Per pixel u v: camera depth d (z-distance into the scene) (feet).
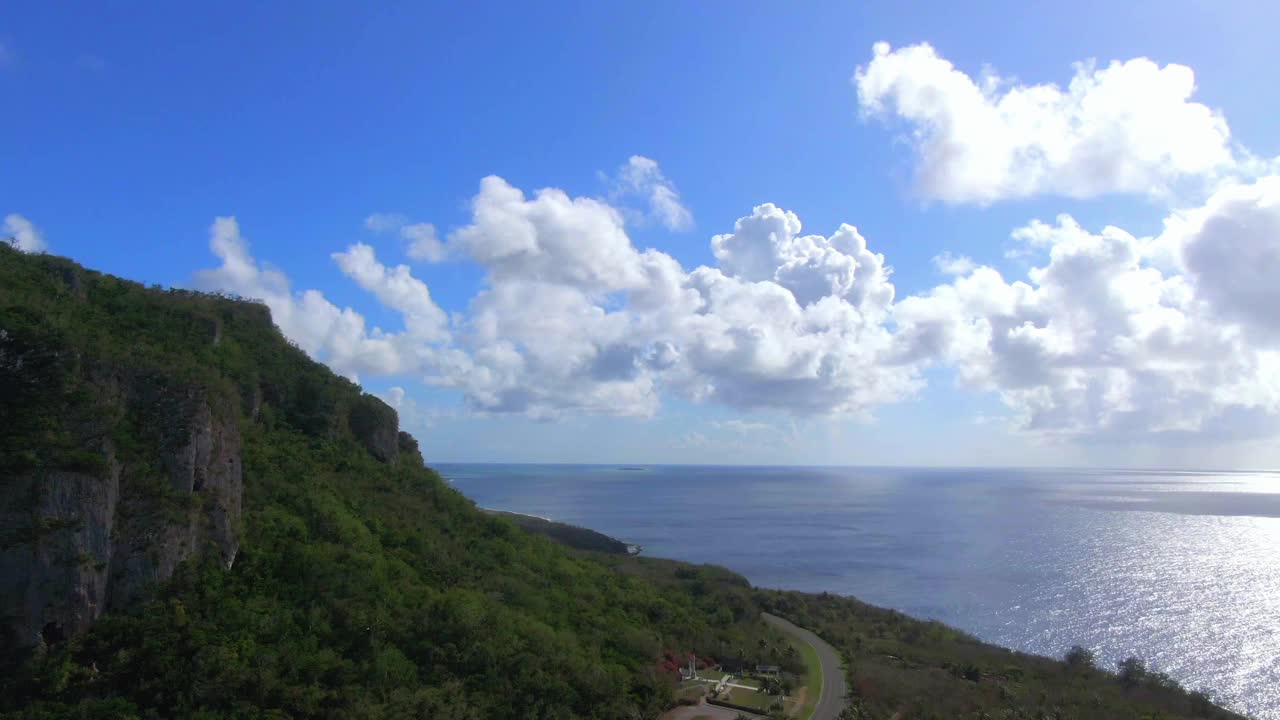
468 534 265.95
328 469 240.32
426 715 150.92
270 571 168.55
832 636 321.11
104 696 128.67
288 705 139.74
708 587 368.48
